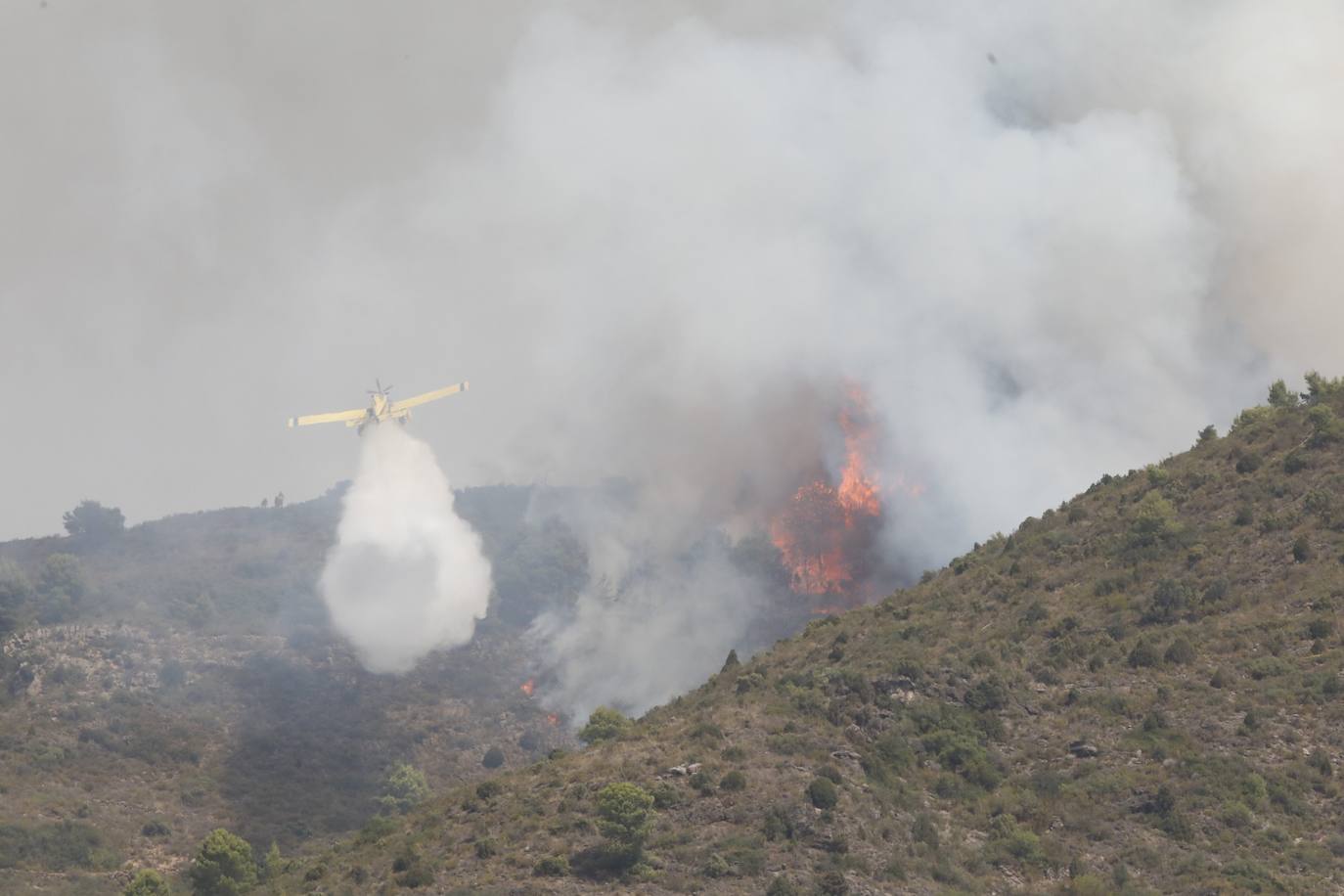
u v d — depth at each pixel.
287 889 164.00
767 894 143.00
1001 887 150.50
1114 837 158.38
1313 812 159.50
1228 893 143.25
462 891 146.62
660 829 158.50
